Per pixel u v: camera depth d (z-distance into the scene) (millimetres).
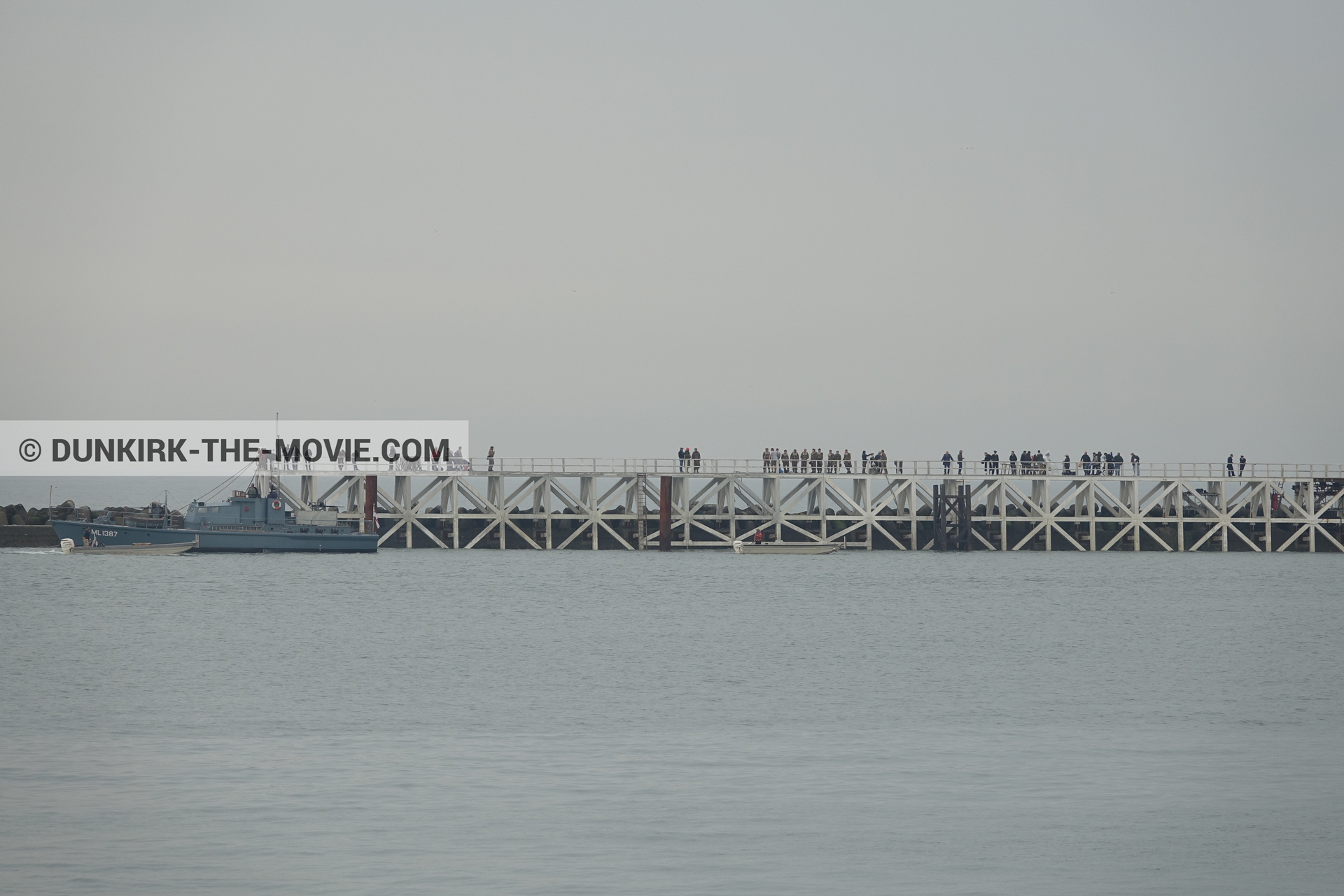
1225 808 36312
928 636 72000
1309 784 38875
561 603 85562
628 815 35344
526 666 59812
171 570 104750
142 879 30359
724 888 30266
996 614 82375
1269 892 30469
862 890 30266
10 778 38594
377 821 34625
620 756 41844
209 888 29828
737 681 56312
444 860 31750
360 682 55125
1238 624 78500
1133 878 31141
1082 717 48844
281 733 44938
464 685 54812
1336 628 76750
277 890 29734
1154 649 67625
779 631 73000
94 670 57938
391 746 43000
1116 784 38750
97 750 42188
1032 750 43062
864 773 39875
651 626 74562
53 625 72750
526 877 30703
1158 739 44969
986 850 32781
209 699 51000
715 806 36250
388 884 30203
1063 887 30594
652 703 51031
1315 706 51500
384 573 104375
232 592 89438
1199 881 31016
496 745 43375
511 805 36156
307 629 72000
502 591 92750
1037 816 35562
